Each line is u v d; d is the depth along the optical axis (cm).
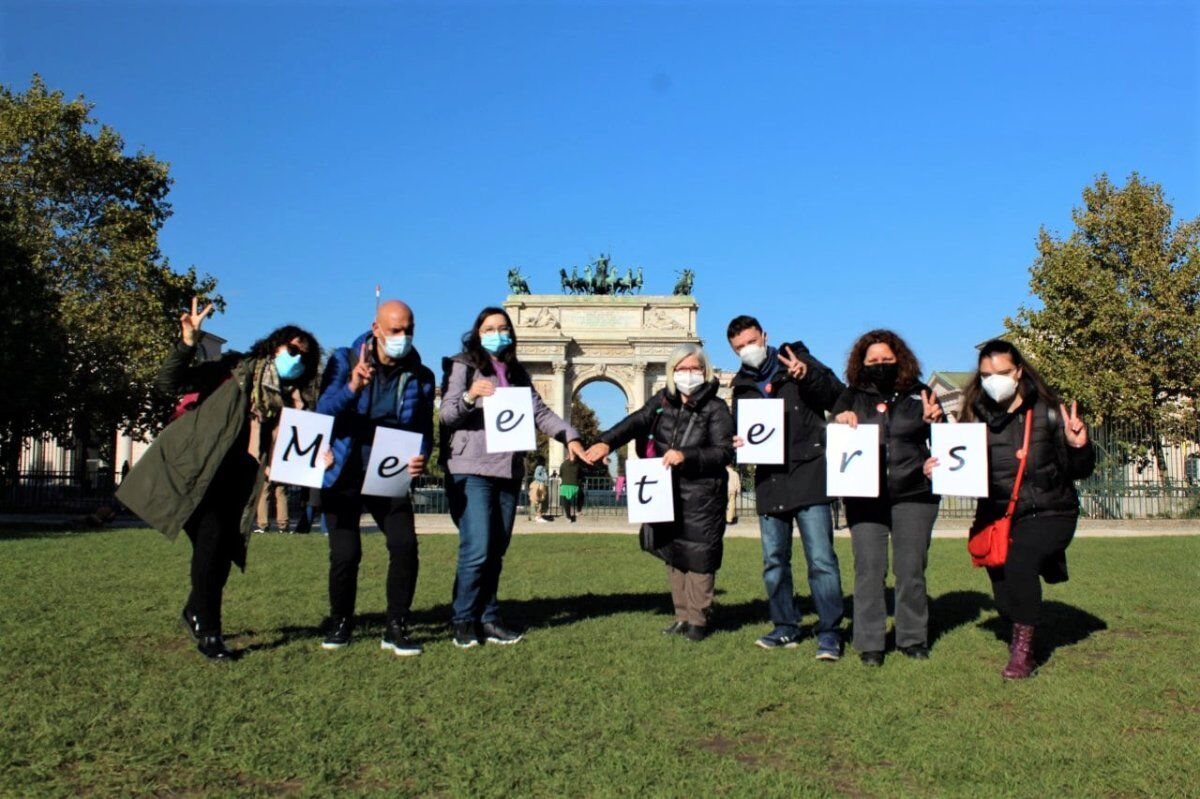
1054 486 1031
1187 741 779
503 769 694
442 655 1038
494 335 1144
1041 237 5578
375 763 706
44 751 708
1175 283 5159
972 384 1107
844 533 3238
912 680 968
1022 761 729
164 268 5494
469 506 1104
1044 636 1204
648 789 661
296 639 1122
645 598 1503
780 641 1141
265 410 1080
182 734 754
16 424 4575
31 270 4462
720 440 1170
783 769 715
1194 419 5197
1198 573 1831
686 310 9719
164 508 972
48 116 5128
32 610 1264
